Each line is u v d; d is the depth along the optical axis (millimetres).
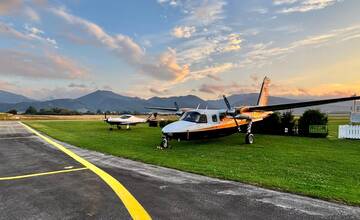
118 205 6086
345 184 8289
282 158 13508
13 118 92125
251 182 8180
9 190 7445
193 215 5438
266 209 5770
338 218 5266
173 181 8312
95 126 43562
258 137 25203
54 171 9984
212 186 7707
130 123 36906
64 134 27859
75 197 6719
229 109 21766
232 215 5418
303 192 7113
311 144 19734
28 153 14852
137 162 11953
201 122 19781
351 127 23203
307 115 25859
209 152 15656
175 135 18078
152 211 5684
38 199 6598
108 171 9875
